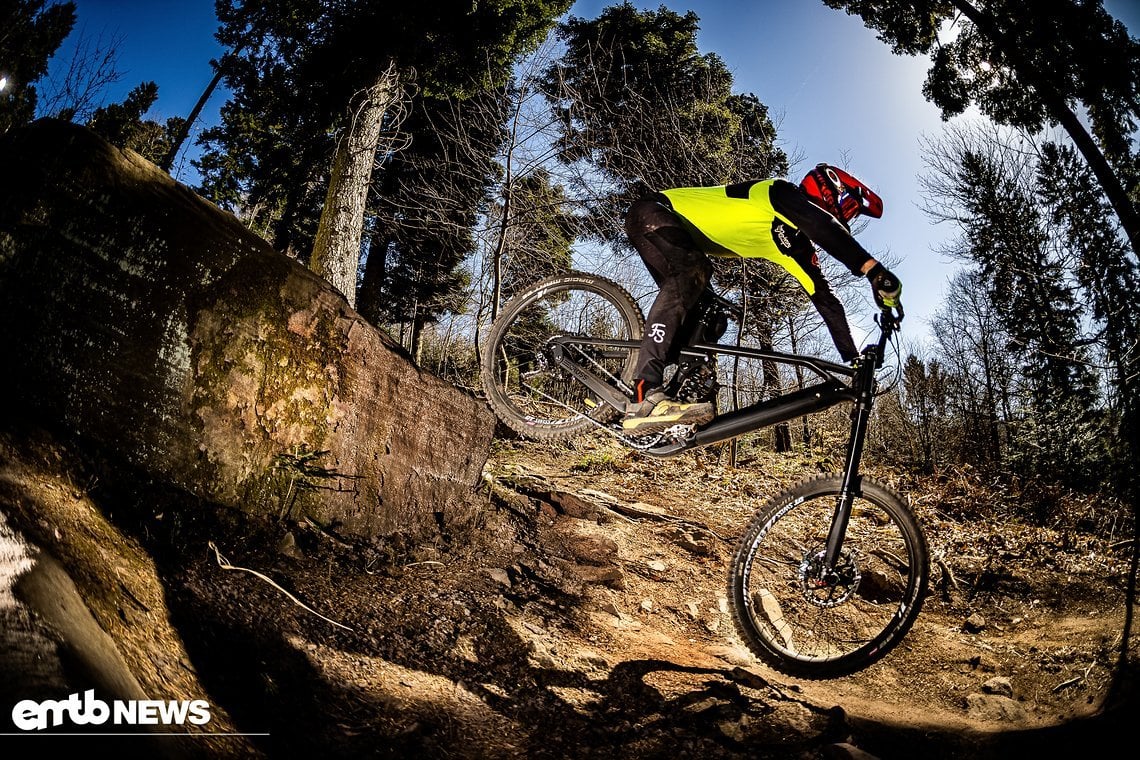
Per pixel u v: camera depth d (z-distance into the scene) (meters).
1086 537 9.38
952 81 13.05
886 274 2.92
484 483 5.86
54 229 3.10
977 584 6.89
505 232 13.39
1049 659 4.88
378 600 3.57
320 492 4.10
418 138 17.61
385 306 22.55
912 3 12.41
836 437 20.39
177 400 3.51
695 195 3.29
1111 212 12.92
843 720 3.38
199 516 3.47
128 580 2.54
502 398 3.73
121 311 3.31
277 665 2.66
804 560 3.25
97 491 3.00
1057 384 13.05
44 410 3.04
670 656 4.12
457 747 2.62
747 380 13.45
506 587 4.36
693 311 3.37
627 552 5.81
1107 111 11.02
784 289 13.14
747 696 3.59
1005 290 15.73
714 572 6.04
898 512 3.23
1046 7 10.73
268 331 3.89
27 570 1.90
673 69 18.81
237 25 15.24
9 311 2.96
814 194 3.14
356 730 2.49
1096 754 3.21
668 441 3.26
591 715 3.18
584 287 3.78
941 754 3.35
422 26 12.81
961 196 16.30
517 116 13.36
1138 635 4.27
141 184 3.41
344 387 4.25
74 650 1.69
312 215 18.94
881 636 3.27
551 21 14.95
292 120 16.33
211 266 3.65
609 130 14.96
